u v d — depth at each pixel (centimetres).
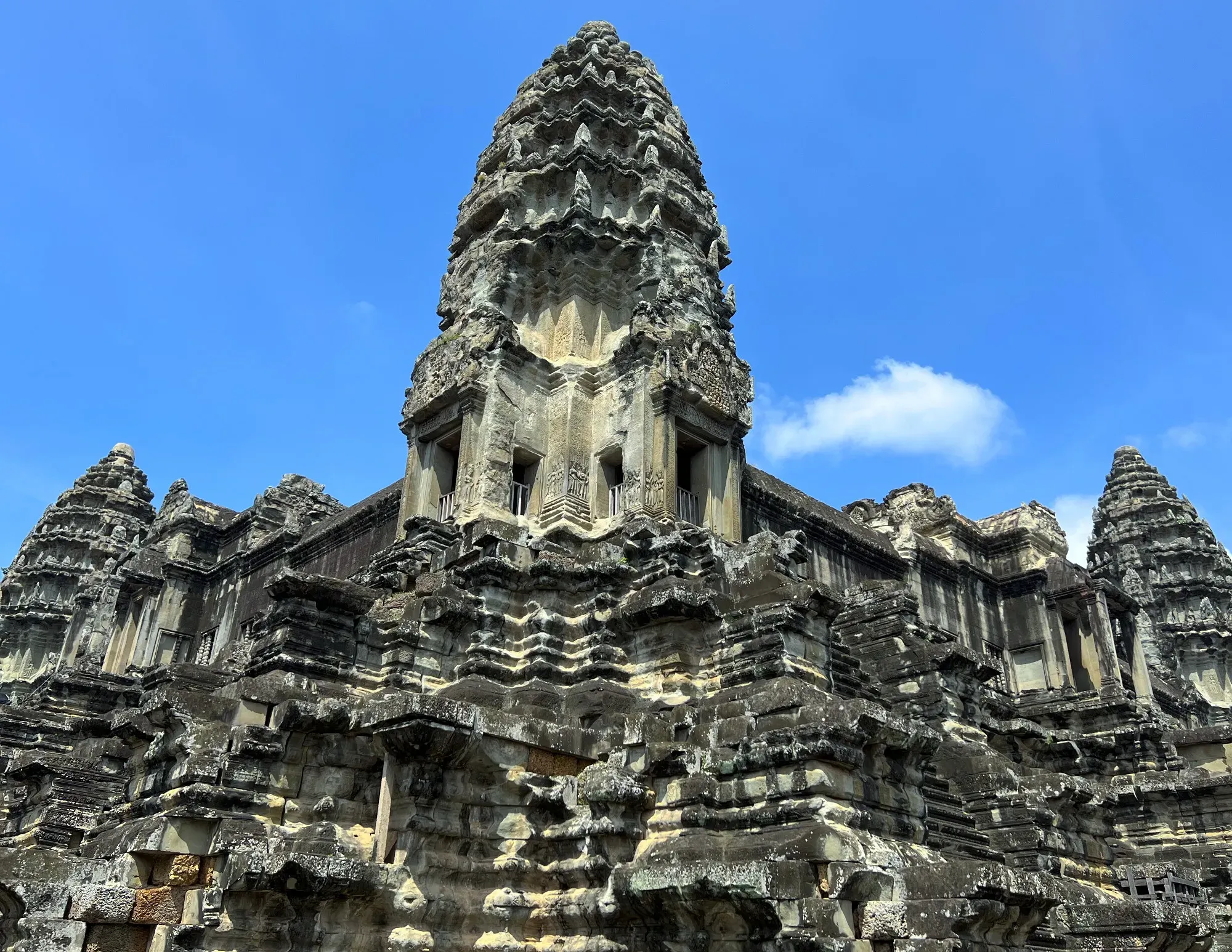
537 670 2089
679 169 3188
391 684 2036
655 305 2684
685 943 1484
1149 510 7112
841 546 3556
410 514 2697
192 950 1451
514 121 3234
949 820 2075
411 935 1559
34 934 1377
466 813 1681
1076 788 2236
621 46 3384
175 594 4566
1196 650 6544
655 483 2419
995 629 4212
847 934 1350
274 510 4619
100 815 2120
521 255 2830
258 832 1581
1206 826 2875
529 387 2639
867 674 2420
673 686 2008
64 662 5262
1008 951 1364
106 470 7312
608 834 1644
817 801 1567
